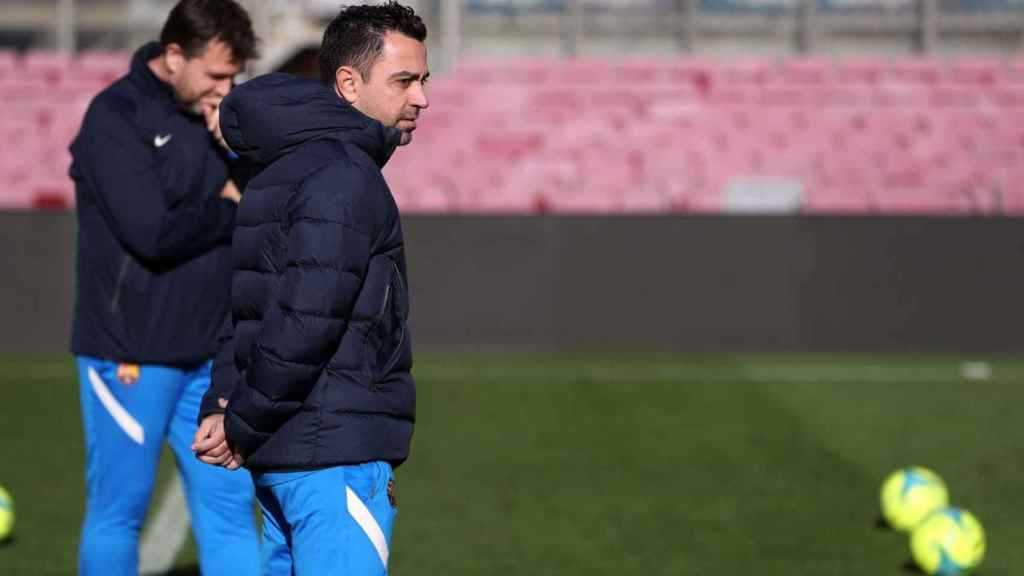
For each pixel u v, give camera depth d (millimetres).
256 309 10844
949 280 41531
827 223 41375
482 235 41094
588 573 19375
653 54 60812
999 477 25969
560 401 33375
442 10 59375
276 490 10875
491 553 20438
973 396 34500
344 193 10320
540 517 22656
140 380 14406
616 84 57750
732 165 53125
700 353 41344
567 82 57812
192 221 14000
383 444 10805
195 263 14406
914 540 19438
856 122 56125
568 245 41250
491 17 60062
